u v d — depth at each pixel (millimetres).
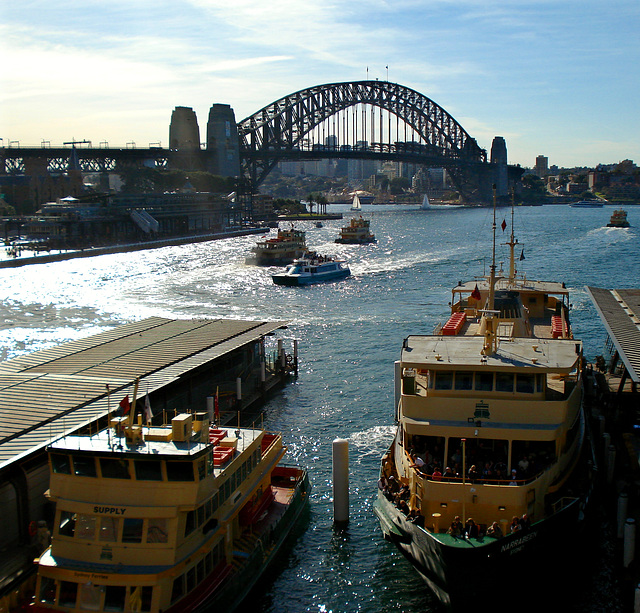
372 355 90000
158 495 33062
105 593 32062
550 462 40219
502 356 41875
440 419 40469
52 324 116062
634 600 36250
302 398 72500
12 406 48906
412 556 38469
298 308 128875
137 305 134125
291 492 47500
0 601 33031
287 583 40625
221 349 67938
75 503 33219
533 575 37781
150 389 53469
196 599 33812
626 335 58312
